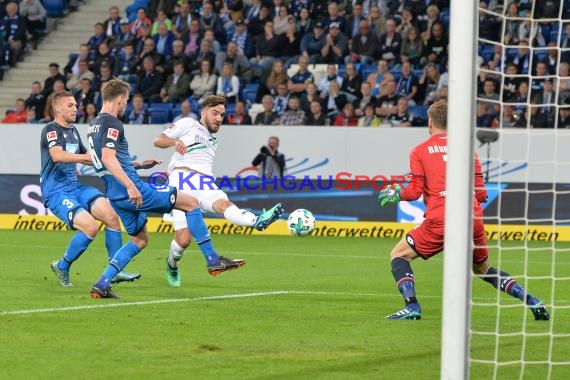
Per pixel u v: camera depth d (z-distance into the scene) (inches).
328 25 1504.7
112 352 463.8
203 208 725.9
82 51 1539.1
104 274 650.8
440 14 1508.4
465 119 373.1
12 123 1339.8
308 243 1163.3
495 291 731.4
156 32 1539.1
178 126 730.2
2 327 528.4
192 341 495.8
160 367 432.5
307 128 1269.7
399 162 1254.9
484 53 1369.3
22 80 1652.3
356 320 575.5
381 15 1487.5
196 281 772.6
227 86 1446.9
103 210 693.9
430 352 476.1
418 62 1437.0
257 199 1285.7
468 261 370.0
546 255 1053.2
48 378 407.8
